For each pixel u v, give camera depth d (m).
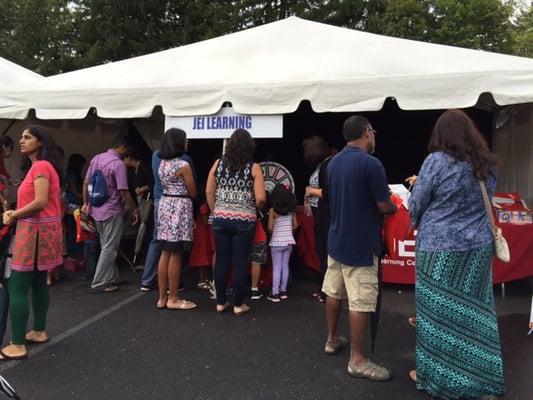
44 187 3.28
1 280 3.38
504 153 6.76
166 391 3.00
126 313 4.48
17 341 3.43
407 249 5.12
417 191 2.80
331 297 3.37
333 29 6.76
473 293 2.74
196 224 5.20
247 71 5.27
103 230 5.11
